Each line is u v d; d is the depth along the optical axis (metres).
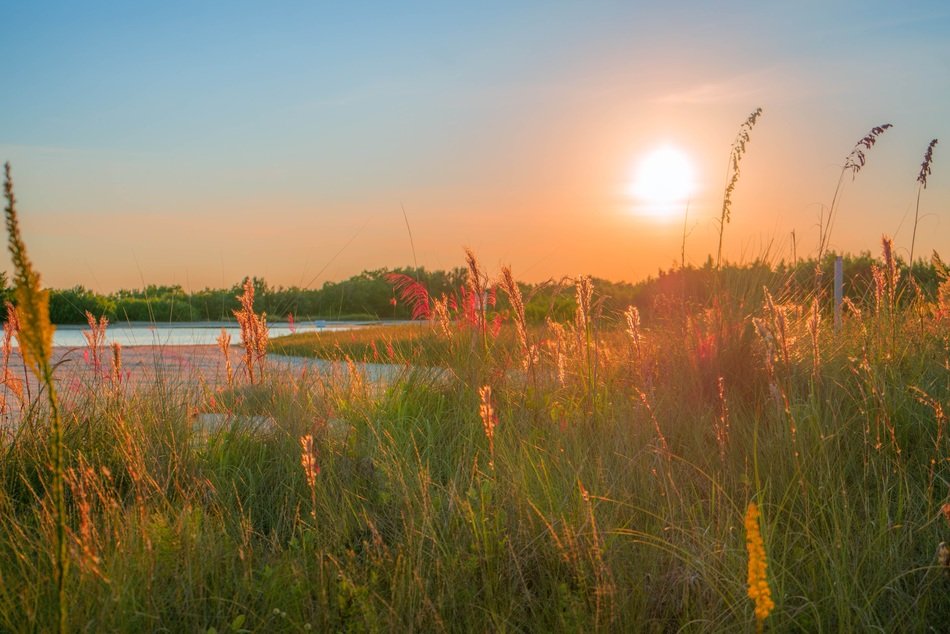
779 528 3.47
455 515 3.61
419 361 6.55
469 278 6.22
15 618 2.73
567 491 3.74
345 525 3.60
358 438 4.97
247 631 2.74
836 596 2.84
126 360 8.57
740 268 6.54
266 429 5.05
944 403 4.48
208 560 3.17
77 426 4.56
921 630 2.75
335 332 13.30
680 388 5.18
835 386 4.84
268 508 4.06
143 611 2.78
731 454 4.02
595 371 5.34
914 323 6.18
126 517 3.36
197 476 4.27
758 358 5.11
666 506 3.62
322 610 2.79
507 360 6.05
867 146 6.18
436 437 5.07
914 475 3.93
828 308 7.77
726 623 2.82
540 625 2.86
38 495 4.00
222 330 6.02
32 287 2.04
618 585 2.92
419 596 2.90
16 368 8.33
